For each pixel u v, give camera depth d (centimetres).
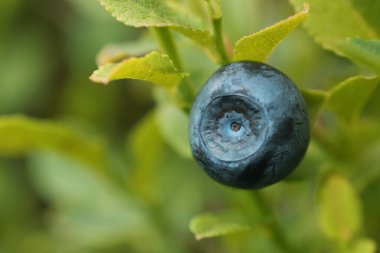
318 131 10
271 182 8
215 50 9
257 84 8
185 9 9
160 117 10
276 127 8
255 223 9
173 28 8
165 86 8
